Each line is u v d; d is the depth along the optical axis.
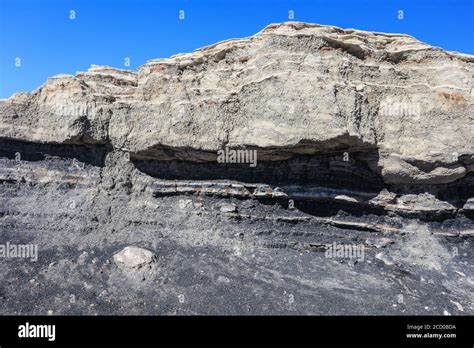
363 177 12.51
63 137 13.16
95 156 13.66
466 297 9.73
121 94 14.23
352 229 12.13
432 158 11.86
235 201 12.73
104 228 12.17
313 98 11.52
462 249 11.90
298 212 12.41
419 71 12.91
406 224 12.25
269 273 10.29
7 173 13.26
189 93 13.32
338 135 11.19
